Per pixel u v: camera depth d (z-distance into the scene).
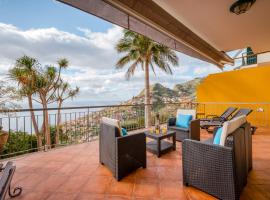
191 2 2.49
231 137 1.88
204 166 2.01
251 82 6.48
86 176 2.51
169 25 2.87
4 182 1.44
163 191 2.12
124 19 2.49
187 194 2.06
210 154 1.95
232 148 1.81
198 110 7.88
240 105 6.72
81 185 2.27
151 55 7.52
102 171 2.66
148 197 2.01
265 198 1.95
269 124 6.05
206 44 4.10
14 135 4.04
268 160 3.00
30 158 3.18
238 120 2.30
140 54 7.39
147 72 7.61
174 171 2.65
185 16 2.90
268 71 6.09
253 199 1.93
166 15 2.67
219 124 4.93
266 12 2.77
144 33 3.04
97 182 2.34
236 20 3.07
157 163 2.95
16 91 5.18
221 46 4.55
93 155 3.35
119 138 2.37
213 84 7.56
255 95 6.38
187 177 2.20
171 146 3.57
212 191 1.95
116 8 2.15
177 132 4.13
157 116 4.16
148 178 2.44
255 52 5.27
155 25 2.67
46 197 2.01
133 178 2.44
